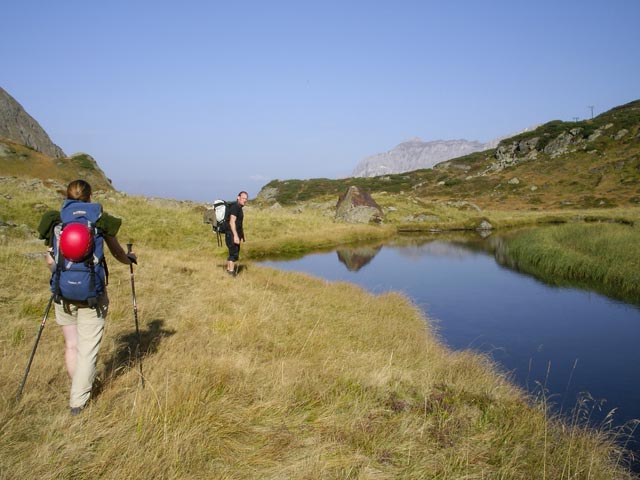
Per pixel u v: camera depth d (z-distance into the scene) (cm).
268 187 9419
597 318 1226
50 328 662
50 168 4256
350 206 4044
